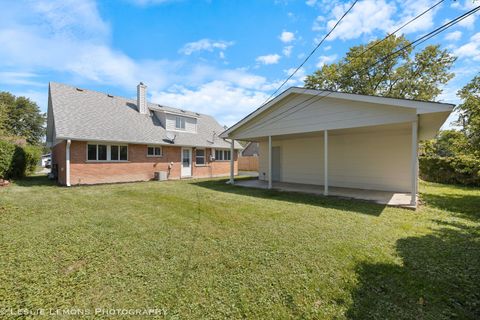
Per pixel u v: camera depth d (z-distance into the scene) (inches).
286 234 159.0
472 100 304.5
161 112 580.4
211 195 318.7
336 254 126.3
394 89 668.7
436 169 507.5
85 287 96.0
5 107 584.7
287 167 473.1
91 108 486.9
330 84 728.3
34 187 378.3
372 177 363.6
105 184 431.5
